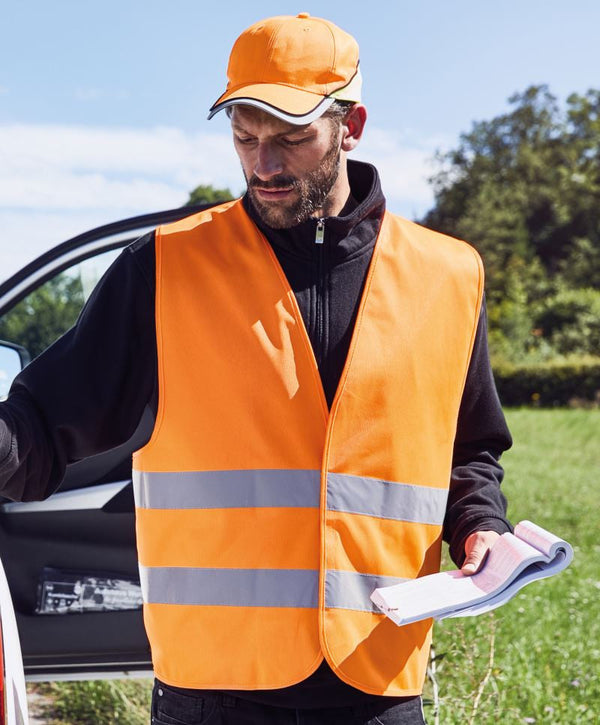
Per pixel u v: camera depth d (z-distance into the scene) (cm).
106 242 366
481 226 4078
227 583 182
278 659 179
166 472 188
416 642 189
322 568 180
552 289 3838
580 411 2334
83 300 367
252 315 187
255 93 179
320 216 196
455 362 199
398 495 189
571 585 591
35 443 180
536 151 5175
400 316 192
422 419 192
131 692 422
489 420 209
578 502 959
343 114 188
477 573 184
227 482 183
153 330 189
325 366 188
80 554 339
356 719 183
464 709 350
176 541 186
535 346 3169
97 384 186
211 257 191
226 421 184
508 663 423
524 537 186
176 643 186
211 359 185
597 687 409
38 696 442
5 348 350
